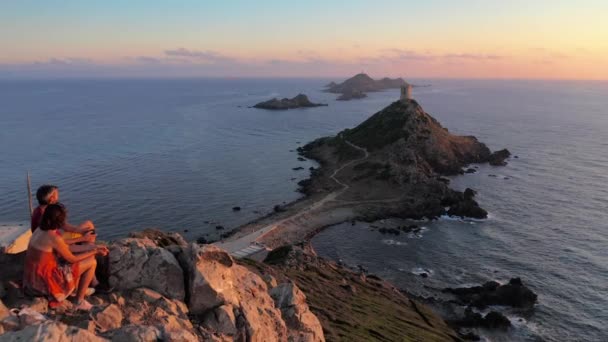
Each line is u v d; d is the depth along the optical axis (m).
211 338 14.09
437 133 173.50
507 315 65.56
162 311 13.98
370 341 37.78
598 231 97.50
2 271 13.04
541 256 85.88
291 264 65.44
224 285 16.09
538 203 117.56
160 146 188.62
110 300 13.62
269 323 17.62
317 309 43.56
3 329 10.47
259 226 102.06
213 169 152.00
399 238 97.88
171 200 118.31
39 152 169.88
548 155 176.25
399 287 75.38
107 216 105.12
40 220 13.12
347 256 88.81
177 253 16.50
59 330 9.89
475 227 102.81
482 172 152.50
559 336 60.88
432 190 125.38
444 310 66.75
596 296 70.62
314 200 121.88
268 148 191.25
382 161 150.25
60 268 12.31
